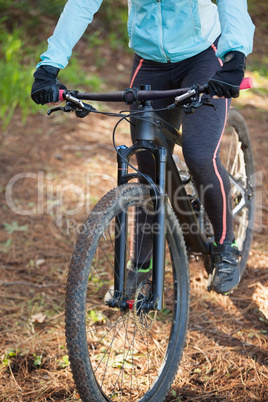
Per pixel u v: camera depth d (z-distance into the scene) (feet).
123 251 6.76
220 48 6.43
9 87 20.76
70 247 12.74
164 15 7.70
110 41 31.35
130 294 7.47
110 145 19.02
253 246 12.71
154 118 7.03
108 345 8.91
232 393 7.75
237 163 11.05
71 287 5.97
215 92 6.24
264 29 37.42
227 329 9.47
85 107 6.81
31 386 7.89
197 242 9.03
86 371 6.02
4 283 10.93
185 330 7.88
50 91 6.80
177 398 7.66
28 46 28.35
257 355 8.68
